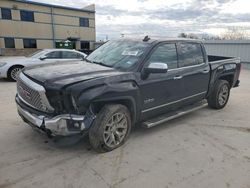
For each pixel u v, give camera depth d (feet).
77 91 9.97
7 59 31.12
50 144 12.34
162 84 13.60
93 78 10.76
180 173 10.18
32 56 32.55
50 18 114.73
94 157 11.24
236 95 25.99
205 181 9.66
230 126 16.03
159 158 11.39
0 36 102.22
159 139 13.55
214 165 10.93
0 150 11.59
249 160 11.48
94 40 133.80
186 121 16.75
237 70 20.62
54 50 32.32
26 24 108.17
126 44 14.57
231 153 12.16
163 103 14.08
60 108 10.18
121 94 11.35
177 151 12.17
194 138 13.88
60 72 11.40
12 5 102.53
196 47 16.62
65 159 10.98
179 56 14.98
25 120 11.80
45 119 10.23
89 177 9.66
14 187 8.88
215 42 63.87
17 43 107.14
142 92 12.57
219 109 19.84
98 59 14.44
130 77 11.91
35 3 108.47
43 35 114.01
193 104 17.79
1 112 17.31
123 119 12.09
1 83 29.32
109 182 9.39
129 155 11.57
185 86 15.38
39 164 10.48
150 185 9.28
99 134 11.05
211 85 17.99
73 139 10.75
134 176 9.84
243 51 58.13
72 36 124.26
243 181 9.75
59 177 9.59
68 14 120.47
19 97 12.32
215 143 13.30
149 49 13.20
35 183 9.16
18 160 10.74
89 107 10.58
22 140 12.72
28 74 11.49
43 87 10.14
